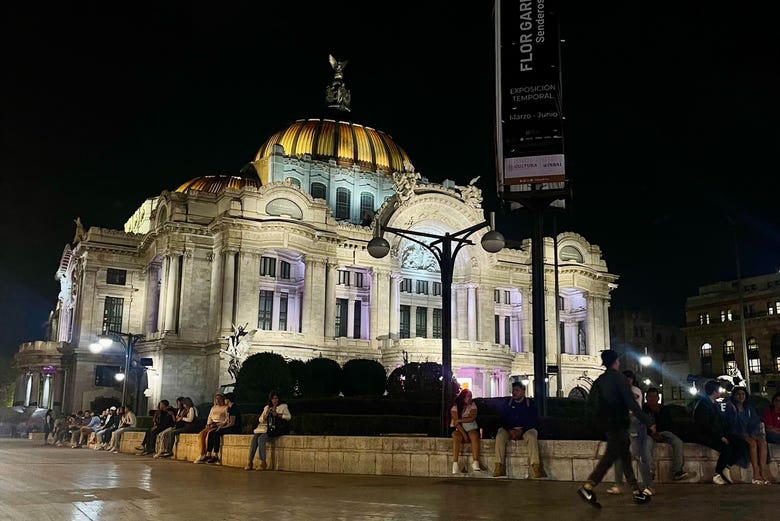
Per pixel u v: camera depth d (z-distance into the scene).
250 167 90.38
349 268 78.69
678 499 15.05
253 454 25.14
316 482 19.58
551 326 88.62
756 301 101.19
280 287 75.56
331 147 90.19
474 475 20.58
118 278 81.81
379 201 89.50
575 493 16.25
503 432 20.27
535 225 22.34
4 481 19.78
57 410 79.12
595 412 14.62
